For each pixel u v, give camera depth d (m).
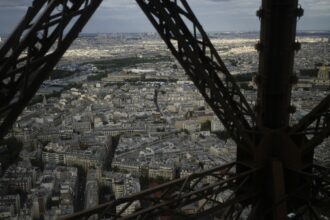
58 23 8.03
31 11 7.67
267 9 10.87
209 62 11.06
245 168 11.87
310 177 10.98
